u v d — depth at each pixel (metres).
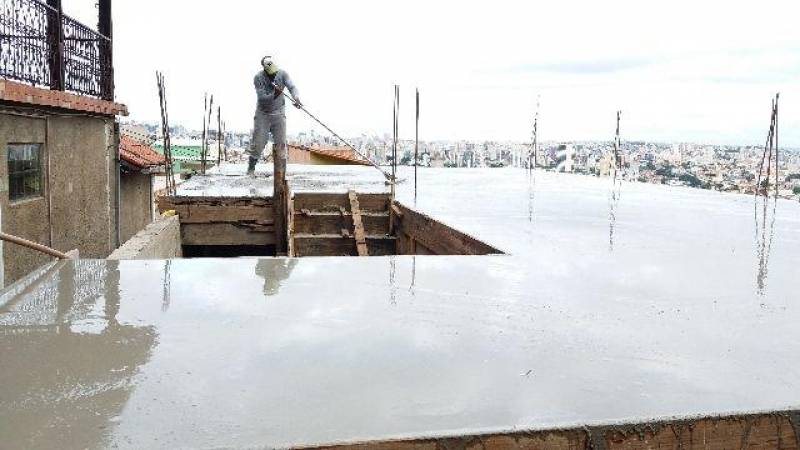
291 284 3.80
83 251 9.18
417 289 3.74
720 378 2.41
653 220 8.09
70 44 8.77
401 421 1.98
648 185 14.83
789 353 2.72
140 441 1.84
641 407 2.12
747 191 14.14
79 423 1.95
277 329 2.92
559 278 4.14
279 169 8.86
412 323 3.06
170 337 2.79
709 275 4.36
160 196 8.90
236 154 35.19
